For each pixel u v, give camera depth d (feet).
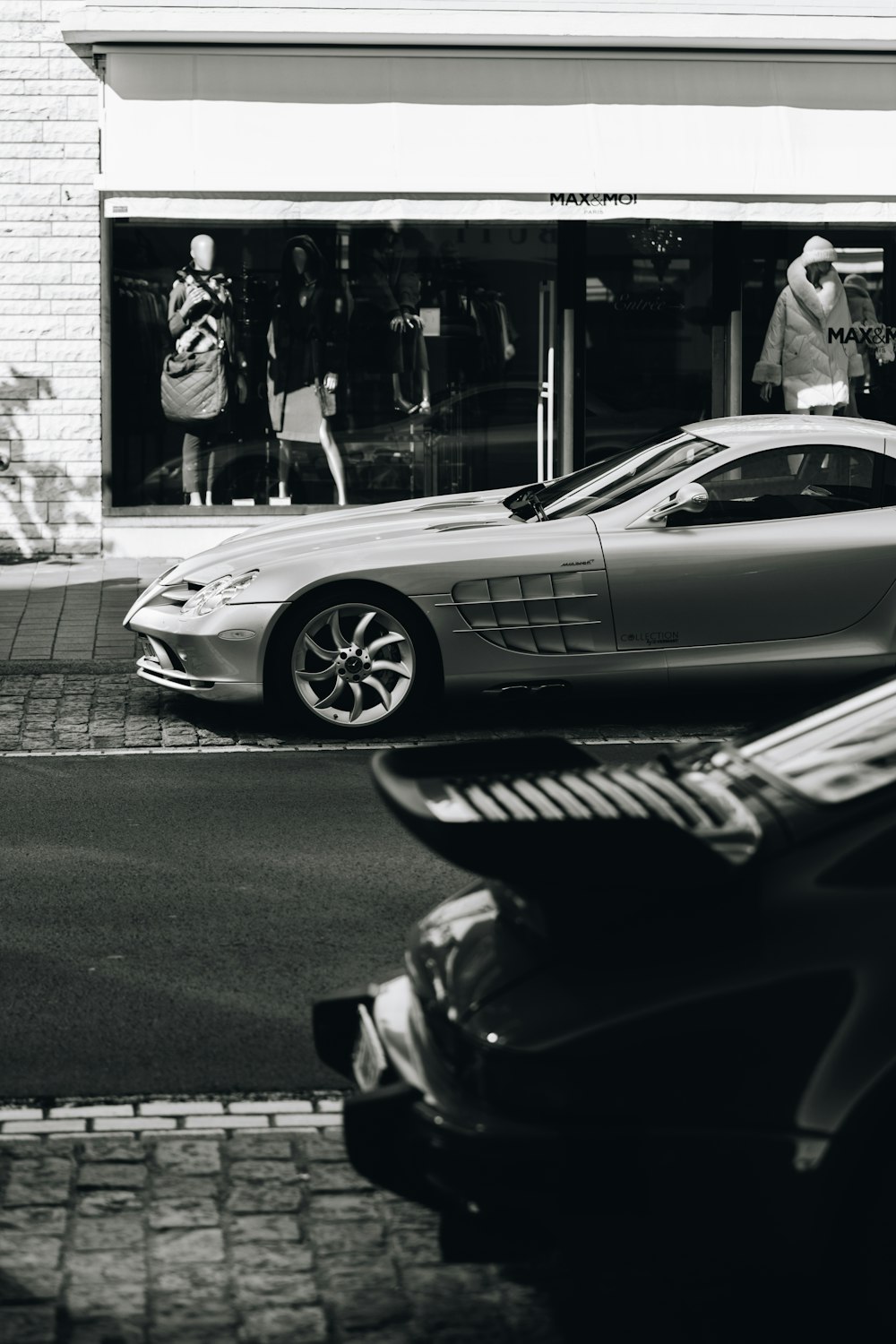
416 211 61.72
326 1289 15.47
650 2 61.67
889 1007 12.91
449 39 61.05
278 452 64.54
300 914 26.99
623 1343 14.62
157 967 24.56
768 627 39.19
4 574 60.13
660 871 13.05
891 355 66.54
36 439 63.26
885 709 16.37
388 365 64.64
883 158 63.87
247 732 40.52
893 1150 12.84
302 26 60.34
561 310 65.00
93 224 62.54
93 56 61.52
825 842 13.62
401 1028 15.08
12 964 24.64
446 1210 13.57
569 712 42.65
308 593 38.99
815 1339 14.64
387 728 39.91
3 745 39.14
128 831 31.94
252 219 61.31
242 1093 20.22
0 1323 14.79
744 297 65.72
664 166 62.64
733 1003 12.94
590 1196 12.88
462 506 43.86
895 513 39.58
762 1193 12.83
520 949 13.97
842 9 62.49
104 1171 18.01
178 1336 14.64
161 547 64.23
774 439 40.19
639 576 38.81
